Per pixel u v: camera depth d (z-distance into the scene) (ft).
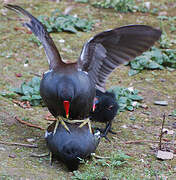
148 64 49.24
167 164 30.27
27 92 40.65
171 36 58.34
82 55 28.43
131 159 30.66
